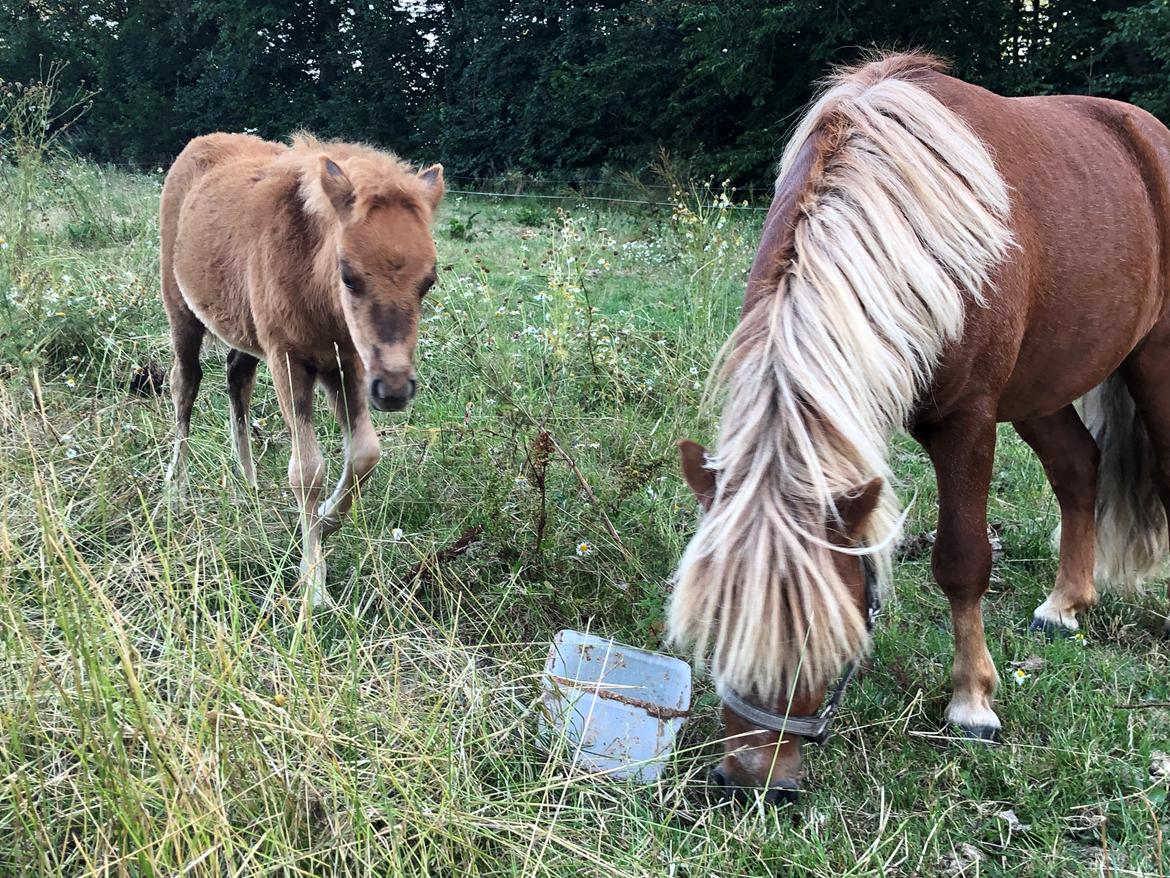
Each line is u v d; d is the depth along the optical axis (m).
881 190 2.35
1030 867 2.27
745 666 1.88
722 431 2.14
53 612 2.33
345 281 2.85
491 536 3.40
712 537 1.97
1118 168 3.01
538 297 4.72
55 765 2.13
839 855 2.24
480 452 3.78
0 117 8.84
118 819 1.91
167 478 3.22
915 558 3.89
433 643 2.77
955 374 2.49
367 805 2.07
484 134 20.78
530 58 20.52
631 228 10.68
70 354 4.71
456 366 4.76
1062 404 3.14
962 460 2.61
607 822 2.30
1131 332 3.03
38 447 3.62
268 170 3.62
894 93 2.57
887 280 2.26
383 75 22.86
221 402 4.67
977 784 2.55
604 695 2.48
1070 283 2.79
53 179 8.20
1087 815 2.44
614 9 19.23
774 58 15.70
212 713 2.03
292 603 2.61
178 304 4.04
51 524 2.11
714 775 2.19
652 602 3.04
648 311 6.30
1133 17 11.89
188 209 3.86
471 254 8.31
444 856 2.04
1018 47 15.04
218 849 1.92
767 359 2.12
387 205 2.83
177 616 2.26
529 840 2.11
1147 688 3.02
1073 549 3.43
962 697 2.77
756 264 2.48
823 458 2.02
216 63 24.34
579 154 19.06
